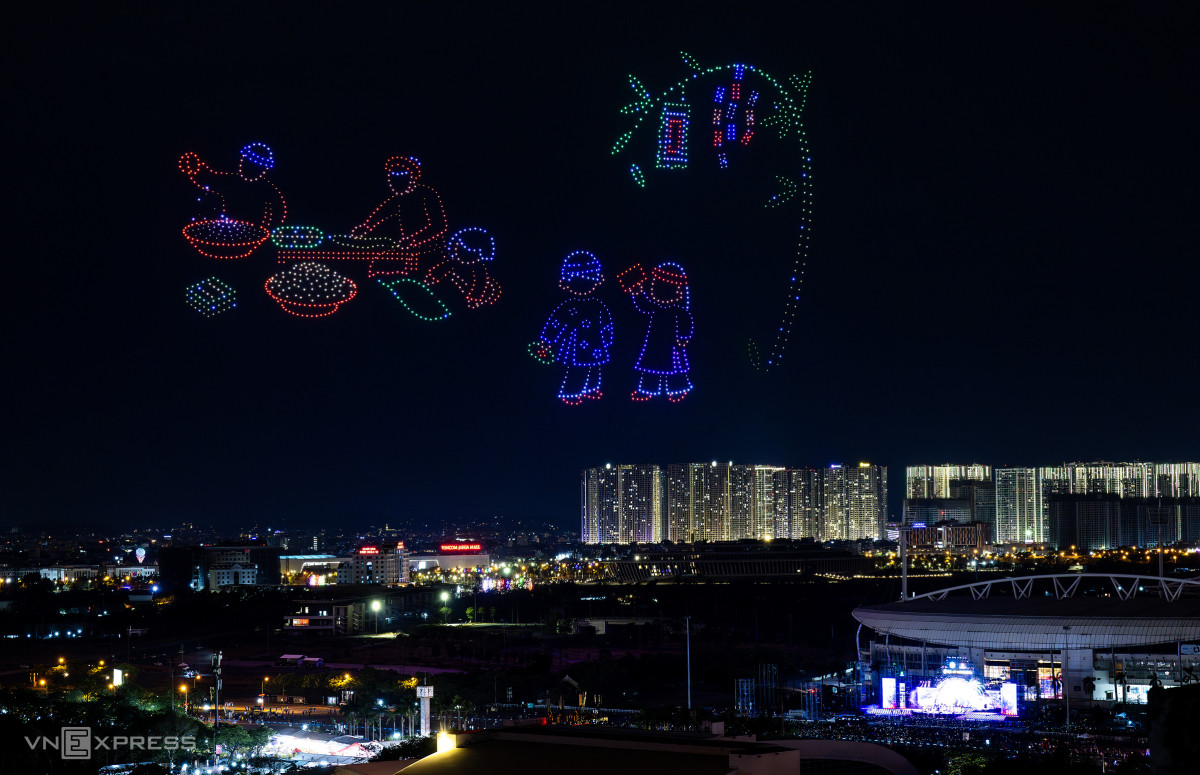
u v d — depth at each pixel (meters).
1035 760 160.38
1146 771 154.75
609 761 109.75
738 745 111.31
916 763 197.62
